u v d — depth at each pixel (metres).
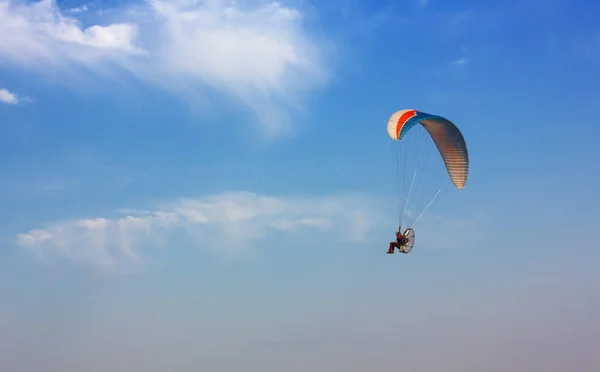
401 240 56.62
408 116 57.88
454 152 59.53
